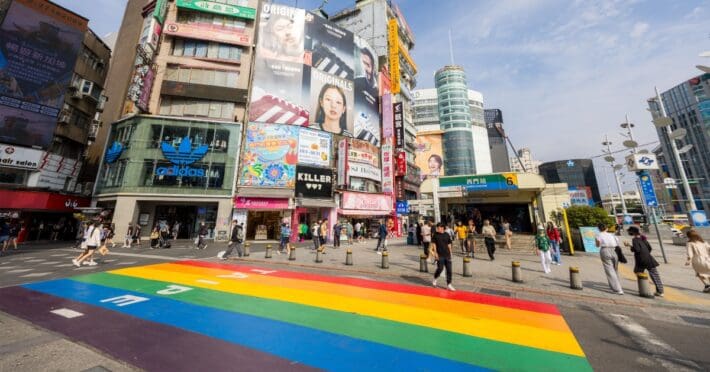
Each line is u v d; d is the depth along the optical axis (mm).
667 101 58500
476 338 4480
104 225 19547
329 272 10234
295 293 7234
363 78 33094
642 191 13258
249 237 23484
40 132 21125
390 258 13445
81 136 25125
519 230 19578
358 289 7691
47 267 10648
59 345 4039
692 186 56594
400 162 34188
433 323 5145
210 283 8258
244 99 24953
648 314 5766
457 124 76688
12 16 19844
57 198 21656
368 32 43094
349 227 22328
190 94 23766
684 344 4273
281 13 27906
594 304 6441
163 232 18141
